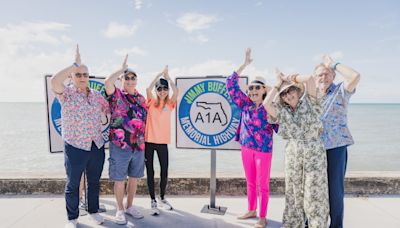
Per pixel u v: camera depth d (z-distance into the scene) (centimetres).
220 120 370
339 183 277
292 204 282
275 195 434
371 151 1933
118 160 329
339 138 273
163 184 380
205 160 1558
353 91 272
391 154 1811
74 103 302
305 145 266
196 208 381
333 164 276
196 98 374
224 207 384
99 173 331
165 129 368
